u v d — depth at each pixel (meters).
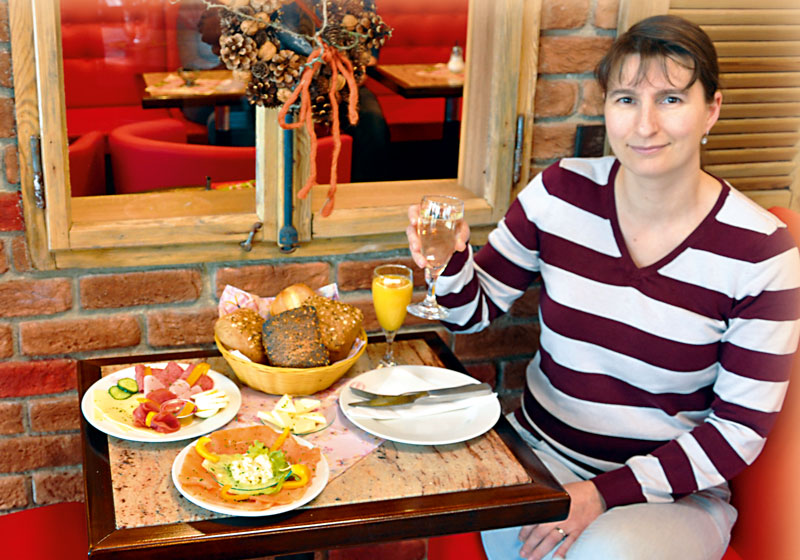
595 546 1.30
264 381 1.29
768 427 1.35
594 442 1.47
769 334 1.33
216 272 1.56
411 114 3.76
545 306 1.51
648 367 1.41
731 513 1.44
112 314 1.53
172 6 3.37
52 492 1.63
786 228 1.37
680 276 1.38
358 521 1.05
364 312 1.67
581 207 1.45
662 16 1.31
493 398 1.31
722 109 1.70
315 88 1.25
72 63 3.31
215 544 1.00
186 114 3.02
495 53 1.57
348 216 1.56
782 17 1.67
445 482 1.13
